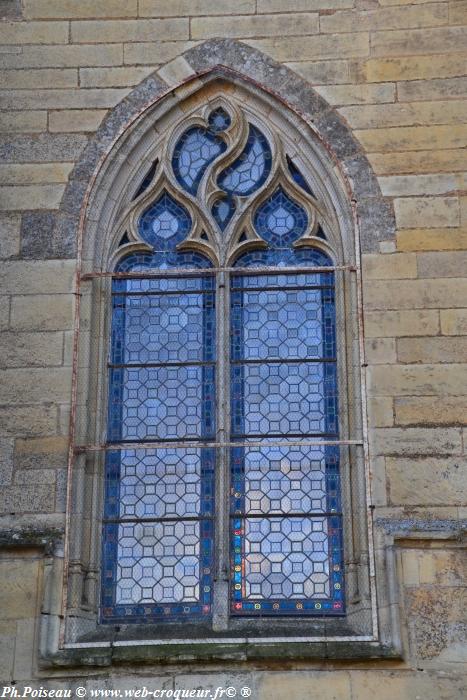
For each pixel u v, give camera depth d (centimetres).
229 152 1522
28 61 1541
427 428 1360
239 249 1488
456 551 1298
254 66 1534
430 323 1405
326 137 1498
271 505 1377
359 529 1340
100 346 1440
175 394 1432
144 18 1559
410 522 1312
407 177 1470
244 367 1439
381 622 1276
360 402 1382
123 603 1341
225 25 1552
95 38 1552
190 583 1347
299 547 1358
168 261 1495
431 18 1538
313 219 1494
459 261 1430
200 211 1501
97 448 1364
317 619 1322
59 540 1319
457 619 1270
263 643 1264
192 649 1262
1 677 1261
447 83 1509
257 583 1343
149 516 1376
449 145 1481
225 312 1451
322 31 1542
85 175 1495
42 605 1288
